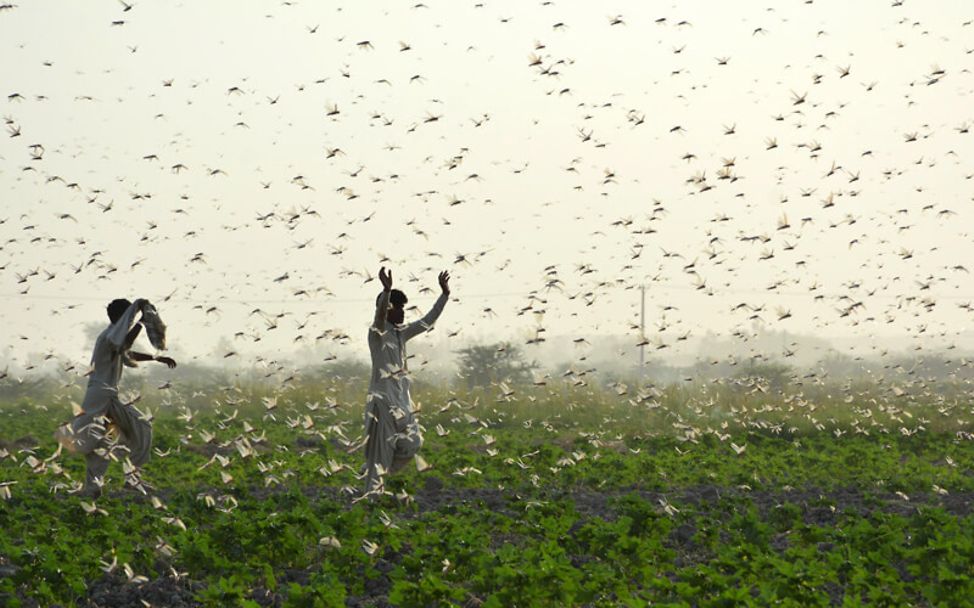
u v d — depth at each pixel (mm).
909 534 24453
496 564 19391
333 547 21188
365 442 29906
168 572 21094
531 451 41062
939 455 44375
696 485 35062
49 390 101188
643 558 21266
